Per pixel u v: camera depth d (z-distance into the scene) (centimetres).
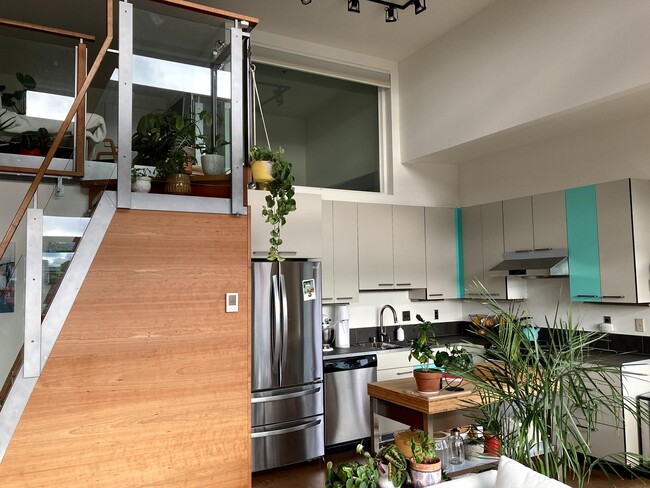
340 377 459
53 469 237
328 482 191
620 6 345
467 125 472
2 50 325
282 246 446
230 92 298
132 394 256
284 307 427
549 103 394
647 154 414
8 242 238
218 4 439
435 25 485
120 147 266
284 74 518
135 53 276
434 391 303
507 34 431
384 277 525
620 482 367
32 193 246
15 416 232
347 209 511
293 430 425
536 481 194
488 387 226
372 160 566
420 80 535
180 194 283
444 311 593
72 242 250
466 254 566
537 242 479
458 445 279
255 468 408
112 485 248
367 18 470
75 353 245
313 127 530
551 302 495
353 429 461
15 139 320
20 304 249
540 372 212
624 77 341
